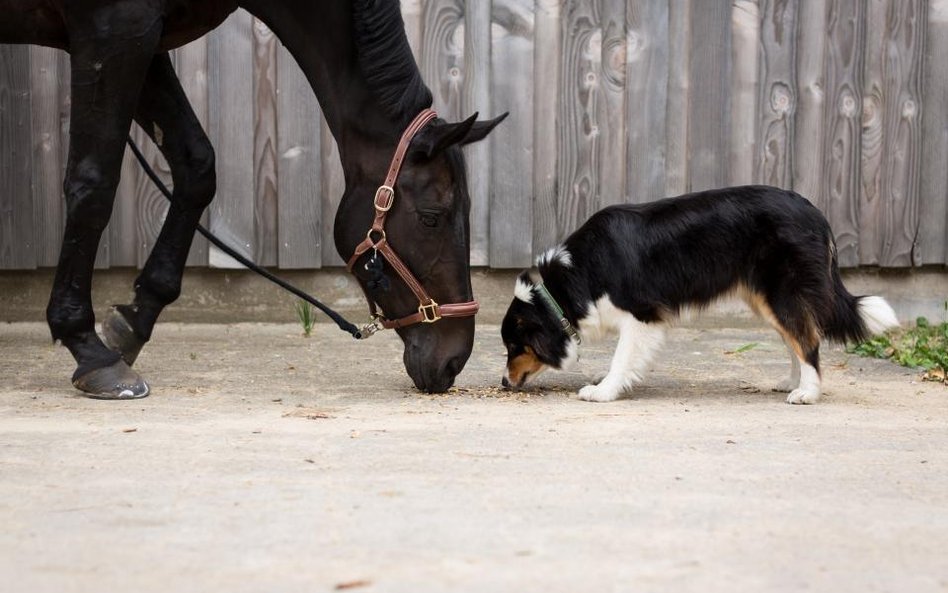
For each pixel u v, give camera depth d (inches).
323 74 192.1
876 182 295.6
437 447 152.2
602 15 287.0
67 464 140.7
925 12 292.8
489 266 291.7
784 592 96.7
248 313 289.4
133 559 104.5
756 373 232.5
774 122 291.4
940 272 300.5
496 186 289.1
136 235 282.0
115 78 184.4
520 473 137.3
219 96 281.0
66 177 190.1
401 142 187.0
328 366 233.8
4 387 202.5
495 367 235.0
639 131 289.9
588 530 113.8
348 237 191.0
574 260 201.5
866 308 196.4
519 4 285.3
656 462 144.3
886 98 293.6
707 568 102.7
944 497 128.9
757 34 288.7
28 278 282.7
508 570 101.6
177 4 189.5
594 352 255.4
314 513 119.1
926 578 100.7
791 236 194.2
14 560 104.3
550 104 288.4
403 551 106.8
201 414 177.2
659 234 198.2
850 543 110.8
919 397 204.5
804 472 139.8
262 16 193.8
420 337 192.4
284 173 284.2
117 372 191.9
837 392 209.6
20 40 194.5
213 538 110.7
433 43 285.4
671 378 225.6
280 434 160.6
